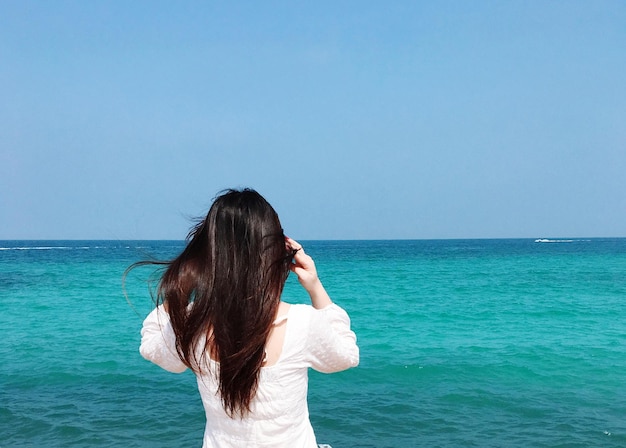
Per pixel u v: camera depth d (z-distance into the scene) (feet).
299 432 6.25
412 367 31.53
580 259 167.73
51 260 162.50
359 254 225.35
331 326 6.27
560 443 20.67
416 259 171.94
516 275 101.50
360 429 22.03
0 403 25.17
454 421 22.93
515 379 29.35
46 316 51.78
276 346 6.12
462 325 46.93
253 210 6.19
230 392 5.98
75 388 27.61
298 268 6.47
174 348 6.42
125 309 56.29
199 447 20.33
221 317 5.91
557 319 50.24
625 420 23.07
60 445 20.43
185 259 6.28
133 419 23.13
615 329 44.93
